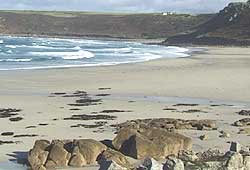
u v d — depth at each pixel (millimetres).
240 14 161625
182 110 31984
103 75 50906
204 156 17469
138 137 19328
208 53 95750
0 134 24484
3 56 75000
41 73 51969
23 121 28094
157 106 33406
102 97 37344
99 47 111500
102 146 19172
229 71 56281
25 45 114000
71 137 23859
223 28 157375
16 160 19641
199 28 179750
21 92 39312
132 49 104812
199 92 39781
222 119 29000
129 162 18453
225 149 21000
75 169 18062
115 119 28875
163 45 138125
